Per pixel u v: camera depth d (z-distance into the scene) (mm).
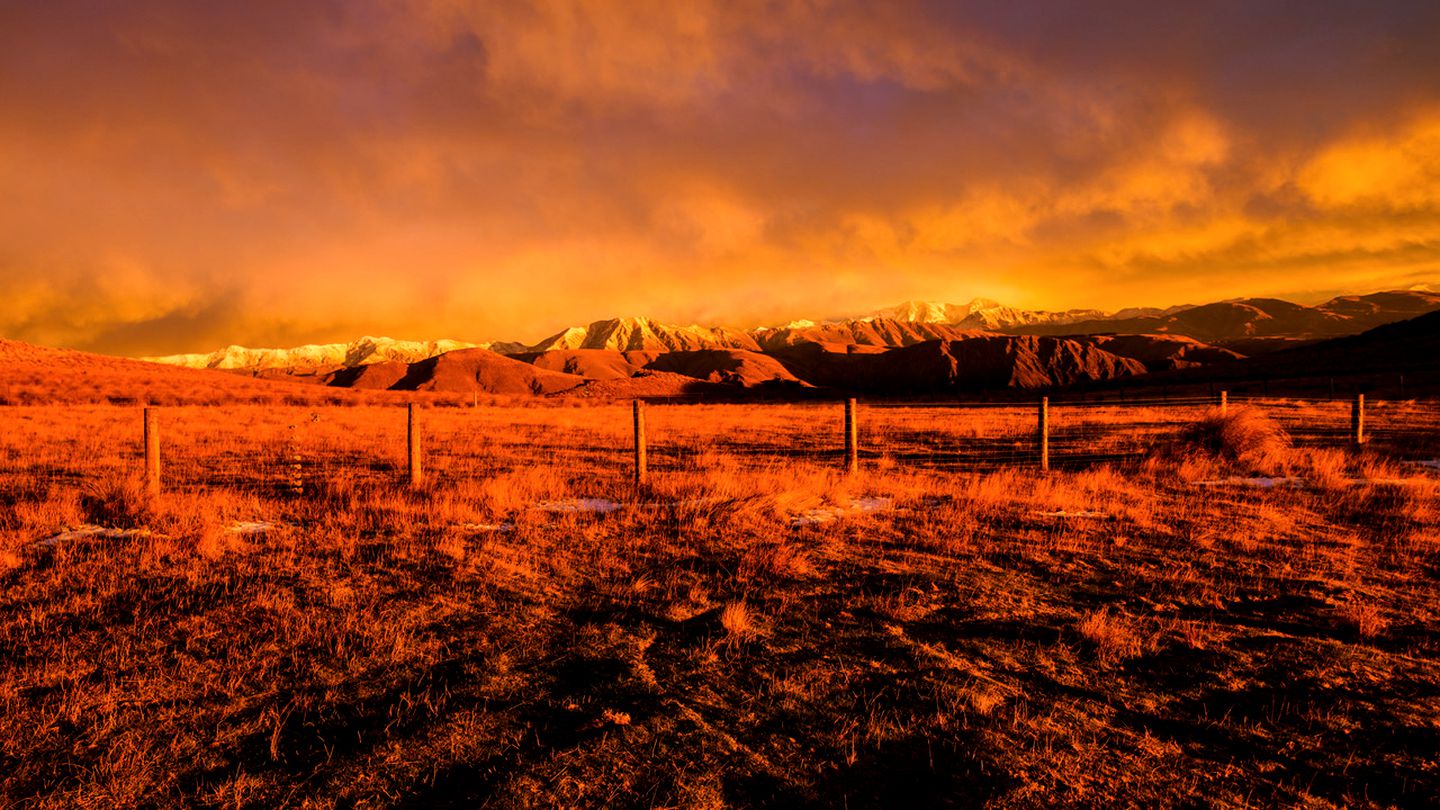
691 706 3713
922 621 5086
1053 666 4277
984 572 6398
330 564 6453
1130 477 11750
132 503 8461
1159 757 3240
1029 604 5504
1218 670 4238
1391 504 9461
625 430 23750
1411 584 6074
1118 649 4500
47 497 9477
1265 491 10461
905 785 2998
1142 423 23672
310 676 4086
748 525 8164
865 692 3883
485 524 8242
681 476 11219
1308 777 3100
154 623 4891
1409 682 4082
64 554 6629
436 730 3455
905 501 9625
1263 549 7230
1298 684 4043
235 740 3371
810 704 3738
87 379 59938
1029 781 3021
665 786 2984
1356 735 3459
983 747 3293
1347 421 21688
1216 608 5477
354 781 3037
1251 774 3115
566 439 20125
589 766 3137
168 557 6582
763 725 3516
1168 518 8656
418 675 4109
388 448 17234
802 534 7820
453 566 6414
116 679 4004
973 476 11883
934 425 24750
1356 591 5863
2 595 5480
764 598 5570
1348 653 4516
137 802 2900
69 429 20969
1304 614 5309
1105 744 3350
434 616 5125
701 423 27406
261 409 36438
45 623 4875
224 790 2961
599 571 6320
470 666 4227
